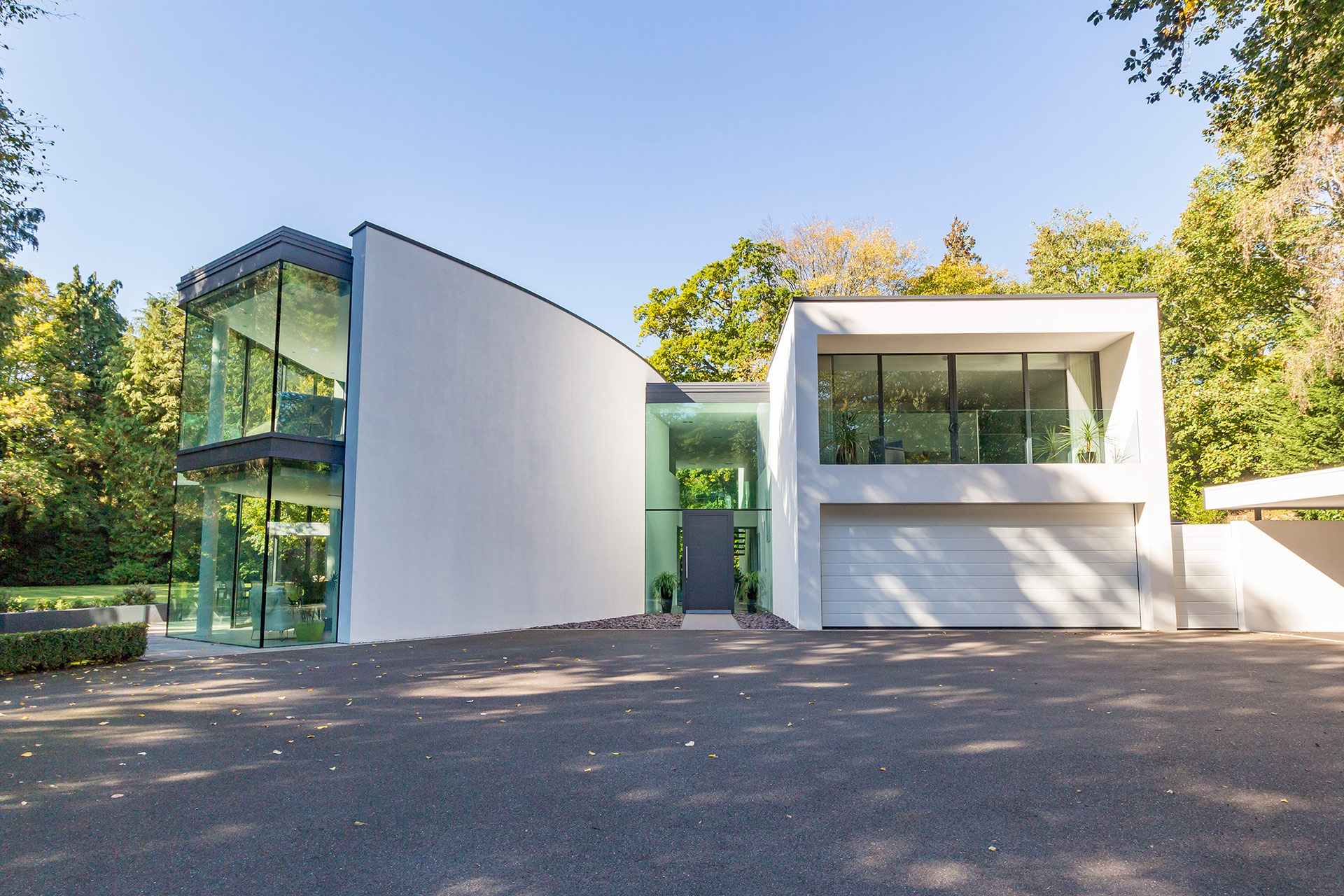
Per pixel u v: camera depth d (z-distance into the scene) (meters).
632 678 7.54
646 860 3.02
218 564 11.29
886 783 4.07
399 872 2.90
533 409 13.52
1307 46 7.30
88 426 25.86
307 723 5.55
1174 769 4.33
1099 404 13.49
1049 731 5.28
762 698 6.50
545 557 13.48
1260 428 20.27
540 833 3.32
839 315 12.62
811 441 12.46
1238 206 17.58
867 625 12.45
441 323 11.99
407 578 11.19
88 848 3.14
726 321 27.86
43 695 6.80
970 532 12.55
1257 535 12.29
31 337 22.09
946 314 12.56
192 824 3.43
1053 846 3.18
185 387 12.48
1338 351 16.27
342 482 10.91
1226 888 2.76
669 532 16.66
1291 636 11.26
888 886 2.78
